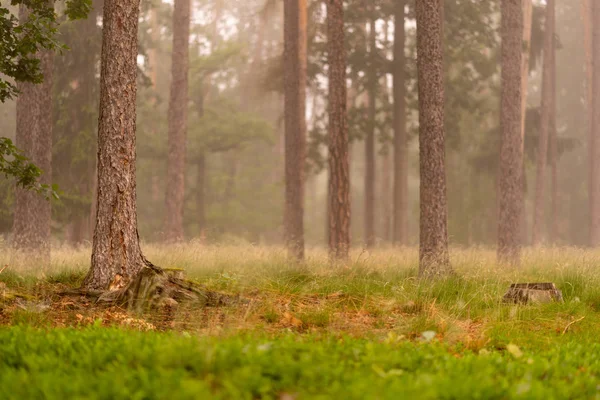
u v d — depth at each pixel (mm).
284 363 3771
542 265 13375
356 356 4379
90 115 25078
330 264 12977
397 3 27703
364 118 28969
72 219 24922
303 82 20156
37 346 4391
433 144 12117
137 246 8797
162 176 38156
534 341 6477
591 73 34031
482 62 29297
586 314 8250
